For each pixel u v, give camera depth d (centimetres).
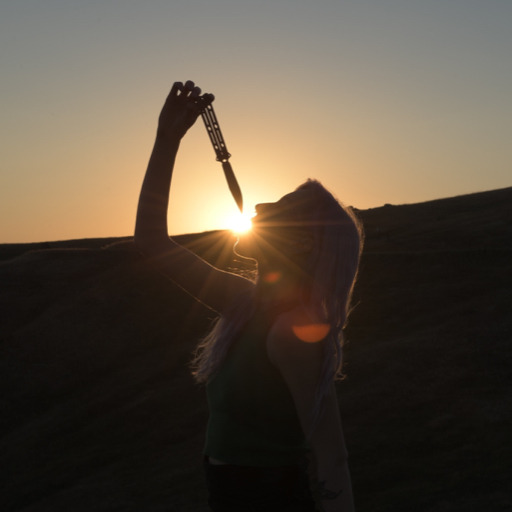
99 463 2814
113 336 4481
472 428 2302
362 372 3119
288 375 196
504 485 1806
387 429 2444
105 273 5512
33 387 3841
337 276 208
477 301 4122
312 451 212
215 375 211
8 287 5338
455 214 7569
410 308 4244
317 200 214
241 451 203
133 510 2203
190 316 4753
